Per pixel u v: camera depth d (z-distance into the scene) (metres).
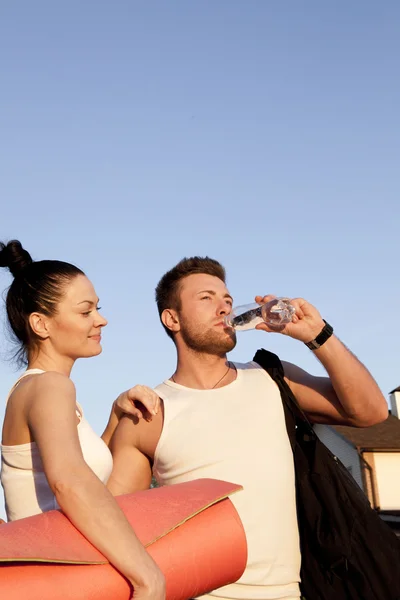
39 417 2.07
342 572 3.02
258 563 3.05
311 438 3.26
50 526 1.92
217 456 3.21
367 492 19.95
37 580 1.79
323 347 3.21
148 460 3.47
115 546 1.86
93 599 1.82
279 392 3.42
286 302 3.20
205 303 3.60
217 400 3.38
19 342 2.66
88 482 1.93
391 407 24.30
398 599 2.97
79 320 2.60
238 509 3.11
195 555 2.12
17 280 2.64
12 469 2.29
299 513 3.19
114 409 3.59
